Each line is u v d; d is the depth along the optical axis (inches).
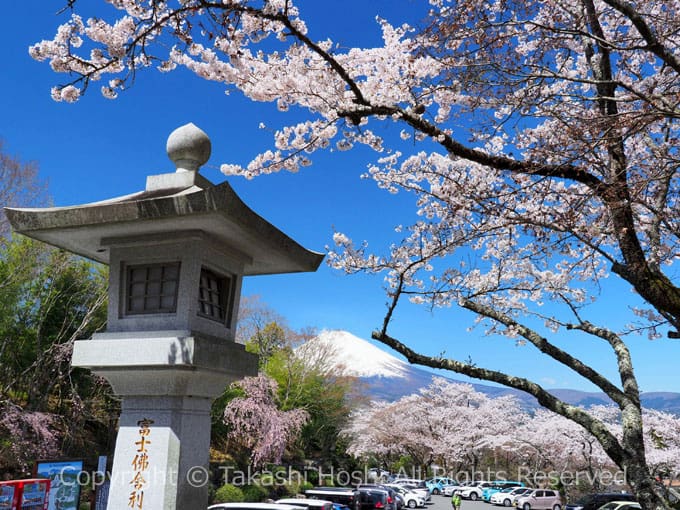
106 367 212.7
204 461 225.1
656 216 242.8
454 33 210.5
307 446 1311.5
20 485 370.3
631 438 215.5
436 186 313.9
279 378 1197.7
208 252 224.1
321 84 230.7
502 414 1621.6
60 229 215.5
